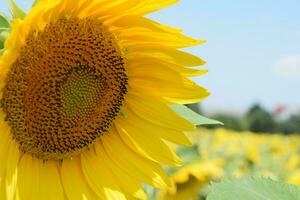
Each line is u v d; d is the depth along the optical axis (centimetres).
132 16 66
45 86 66
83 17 67
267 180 62
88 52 68
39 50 65
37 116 67
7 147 67
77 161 72
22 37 64
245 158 194
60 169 71
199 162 139
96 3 65
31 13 59
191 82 71
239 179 62
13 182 66
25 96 66
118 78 70
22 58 65
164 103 73
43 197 69
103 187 71
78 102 69
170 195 133
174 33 65
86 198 71
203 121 73
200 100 71
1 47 61
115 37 69
